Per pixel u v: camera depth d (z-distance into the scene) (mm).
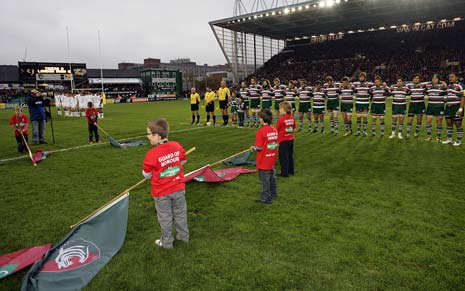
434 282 3385
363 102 12242
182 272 3703
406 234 4398
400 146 10250
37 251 4207
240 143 11547
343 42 55375
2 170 8500
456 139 10906
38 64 40875
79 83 44000
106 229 4480
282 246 4188
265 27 47094
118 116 24141
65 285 3514
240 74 50969
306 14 40000
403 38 50688
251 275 3596
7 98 47781
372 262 3770
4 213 5586
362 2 34750
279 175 7359
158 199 4121
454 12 40844
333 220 4902
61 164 9031
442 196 5770
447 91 10125
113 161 9266
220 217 5137
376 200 5668
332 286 3371
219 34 45562
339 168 7812
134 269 3793
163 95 57281
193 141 12062
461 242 4164
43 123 12648
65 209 5723
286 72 52719
